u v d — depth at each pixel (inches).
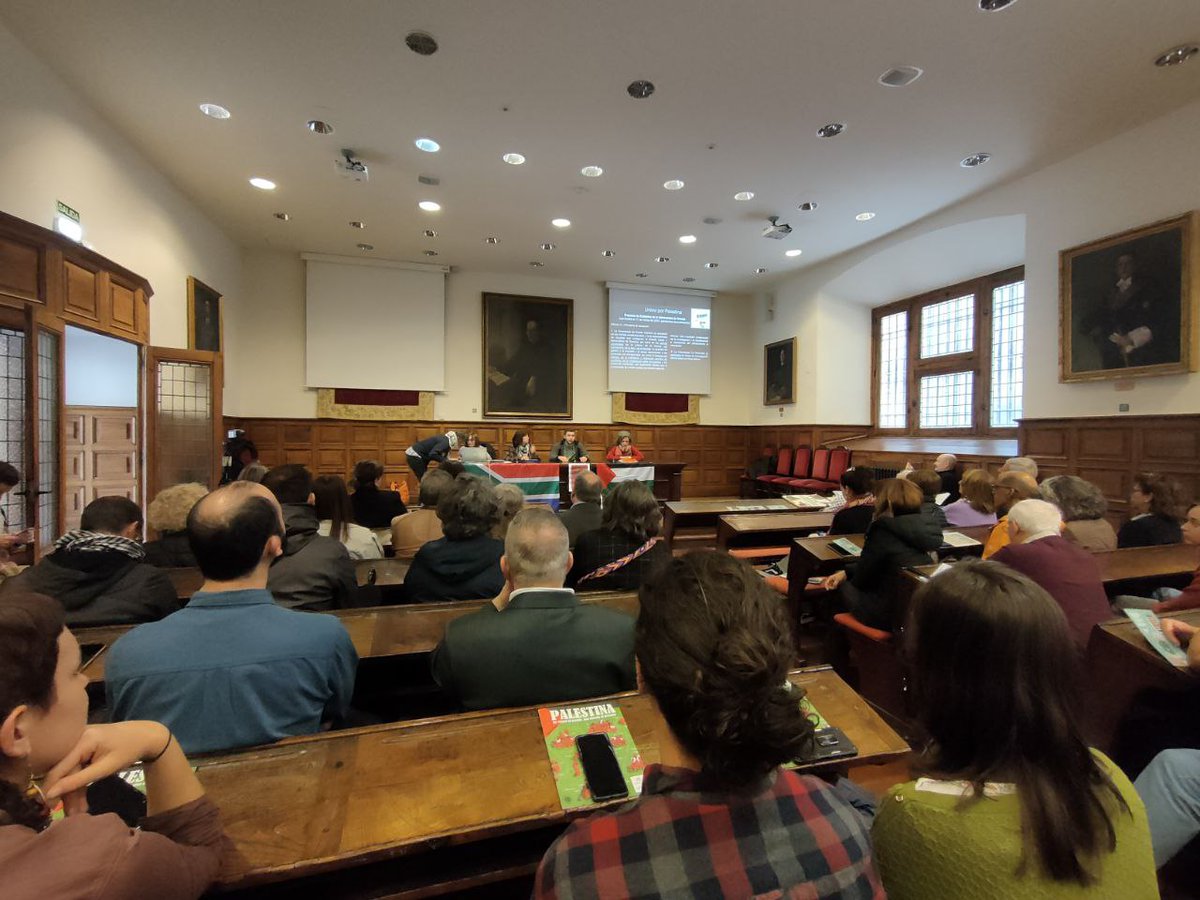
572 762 40.1
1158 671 62.9
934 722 29.6
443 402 358.6
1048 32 141.2
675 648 22.6
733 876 20.1
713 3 133.2
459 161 210.4
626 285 387.5
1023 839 25.1
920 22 138.3
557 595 52.4
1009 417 277.6
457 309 361.1
